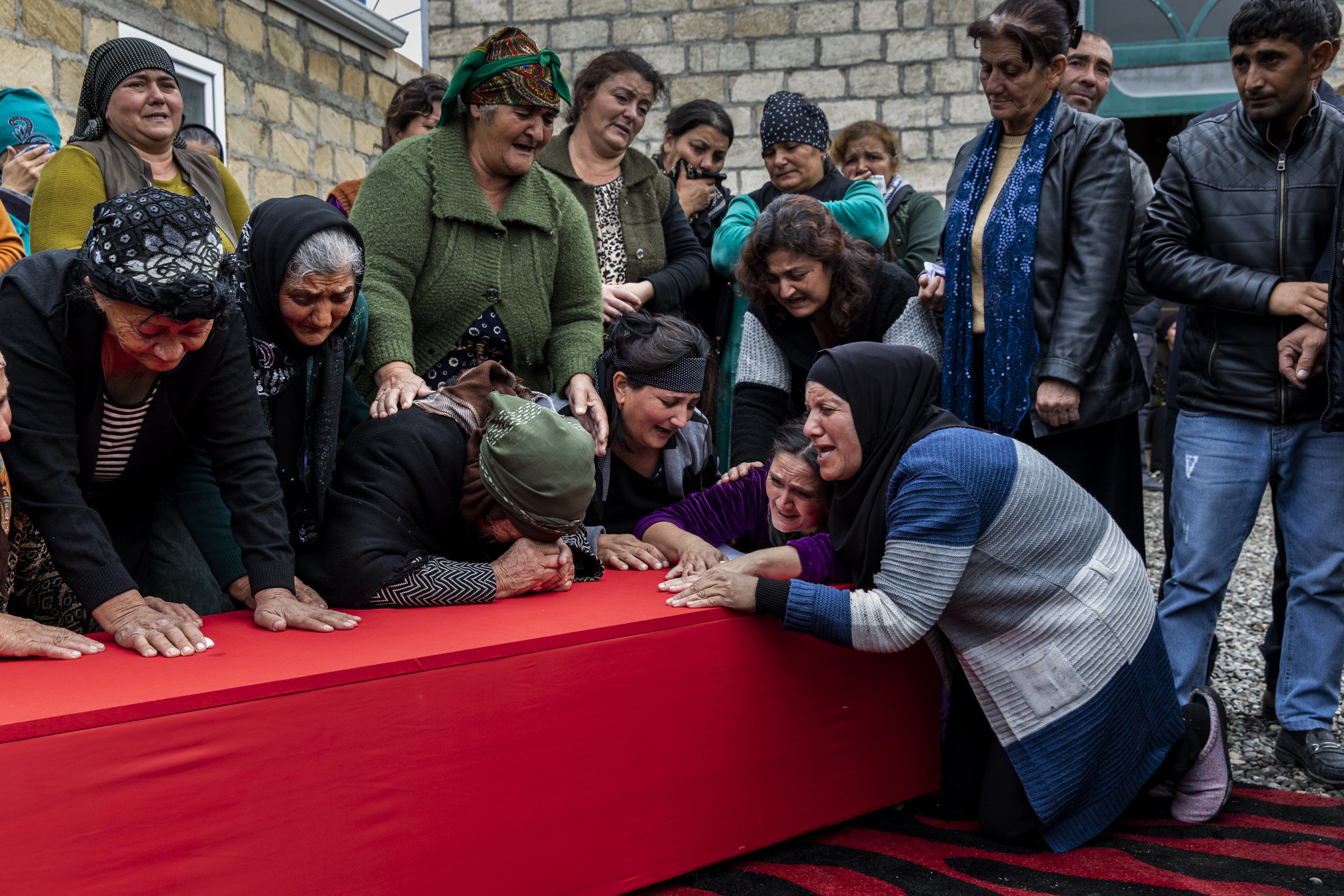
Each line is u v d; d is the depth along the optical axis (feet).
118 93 9.72
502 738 6.23
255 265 6.88
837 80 27.09
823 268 9.68
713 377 9.96
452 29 28.35
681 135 13.25
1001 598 7.58
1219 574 9.62
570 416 8.91
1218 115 9.66
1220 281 9.14
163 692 5.14
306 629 6.37
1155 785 8.40
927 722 8.81
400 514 7.18
